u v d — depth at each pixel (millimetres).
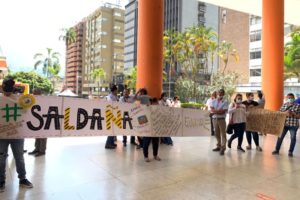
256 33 60188
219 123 7914
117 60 112562
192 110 7949
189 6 85438
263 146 9211
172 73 57469
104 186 5043
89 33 118875
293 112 7668
